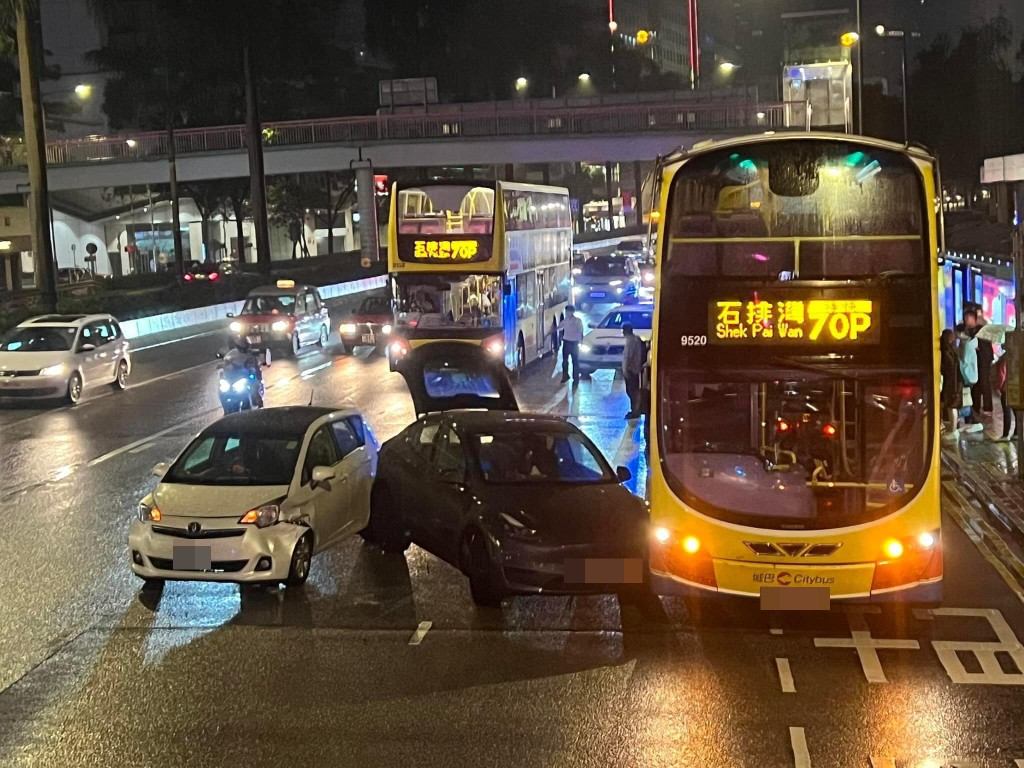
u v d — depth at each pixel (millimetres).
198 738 7848
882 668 9172
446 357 25938
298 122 64000
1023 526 12945
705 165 9953
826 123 45781
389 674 9102
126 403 26094
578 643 9891
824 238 9805
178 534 11117
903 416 9648
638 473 16906
